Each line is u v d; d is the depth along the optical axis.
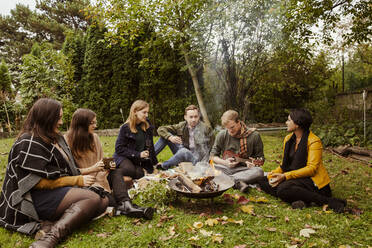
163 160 4.74
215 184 2.54
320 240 1.92
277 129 11.09
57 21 22.14
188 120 3.83
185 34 7.96
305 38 6.87
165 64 8.88
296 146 2.83
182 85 9.30
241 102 8.57
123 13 7.72
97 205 2.17
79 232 2.12
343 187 3.20
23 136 2.01
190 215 2.40
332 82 14.70
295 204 2.52
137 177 3.35
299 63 11.53
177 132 4.07
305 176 2.62
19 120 11.90
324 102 10.20
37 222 2.10
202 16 7.59
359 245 1.86
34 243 1.83
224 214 2.40
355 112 8.34
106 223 2.27
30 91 10.44
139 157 3.36
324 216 2.30
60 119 2.13
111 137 8.70
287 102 13.73
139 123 3.53
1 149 6.41
